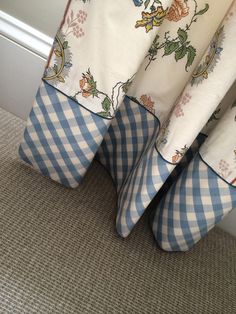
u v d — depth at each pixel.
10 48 0.87
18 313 0.60
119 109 0.80
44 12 0.82
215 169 0.70
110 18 0.58
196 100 0.60
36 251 0.70
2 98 0.96
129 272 0.77
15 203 0.76
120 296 0.71
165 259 0.84
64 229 0.77
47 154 0.78
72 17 0.62
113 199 0.90
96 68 0.64
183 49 0.67
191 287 0.80
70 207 0.82
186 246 0.81
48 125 0.73
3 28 0.85
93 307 0.67
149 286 0.76
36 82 0.90
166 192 0.88
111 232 0.82
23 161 0.84
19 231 0.72
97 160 0.97
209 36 0.65
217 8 0.61
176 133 0.64
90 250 0.76
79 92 0.68
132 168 0.86
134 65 0.62
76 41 0.63
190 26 0.64
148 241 0.85
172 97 0.74
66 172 0.80
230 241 0.97
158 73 0.71
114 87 0.65
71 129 0.72
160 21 0.57
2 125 0.92
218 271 0.87
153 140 0.76
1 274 0.64
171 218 0.79
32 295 0.63
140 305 0.72
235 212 0.94
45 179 0.84
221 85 0.57
